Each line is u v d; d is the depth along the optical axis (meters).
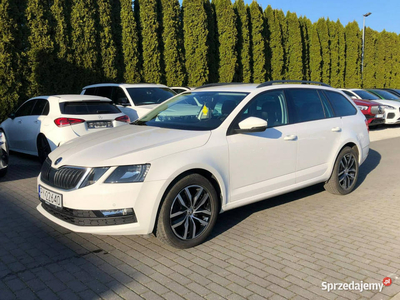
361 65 27.55
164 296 2.88
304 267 3.38
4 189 5.89
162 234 3.56
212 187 3.84
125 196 3.36
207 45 16.72
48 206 3.76
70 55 12.10
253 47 19.27
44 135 7.21
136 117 8.90
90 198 3.36
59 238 3.99
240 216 4.75
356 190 6.11
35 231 4.18
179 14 15.69
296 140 4.72
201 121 4.31
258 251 3.71
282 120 4.74
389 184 6.54
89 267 3.34
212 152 3.85
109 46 13.34
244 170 4.17
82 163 3.52
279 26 20.80
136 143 3.74
